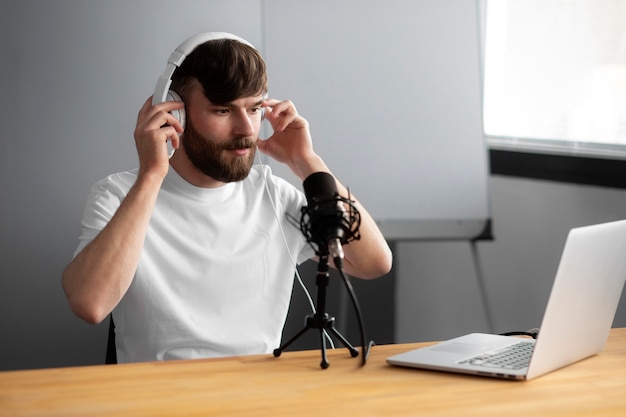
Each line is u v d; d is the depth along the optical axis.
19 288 2.95
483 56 3.91
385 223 3.37
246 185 1.94
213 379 1.23
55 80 2.95
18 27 2.90
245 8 3.14
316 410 1.06
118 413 1.04
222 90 1.67
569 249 1.22
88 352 3.08
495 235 3.80
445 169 3.47
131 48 3.02
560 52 3.85
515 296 3.80
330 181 1.40
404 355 1.37
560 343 1.29
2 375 1.24
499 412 1.07
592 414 1.08
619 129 3.67
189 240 1.81
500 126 3.96
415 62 3.41
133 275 1.63
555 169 3.81
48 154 2.95
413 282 3.66
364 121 3.33
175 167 1.84
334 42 3.28
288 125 1.91
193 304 1.78
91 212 1.78
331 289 3.47
